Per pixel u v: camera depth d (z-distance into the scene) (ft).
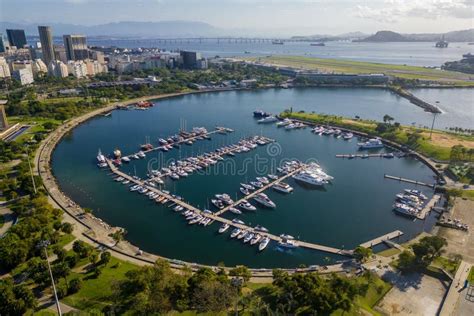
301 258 623.36
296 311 449.06
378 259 597.52
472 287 519.60
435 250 564.71
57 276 495.82
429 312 479.82
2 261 534.78
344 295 464.65
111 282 499.51
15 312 435.94
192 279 492.95
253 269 583.58
